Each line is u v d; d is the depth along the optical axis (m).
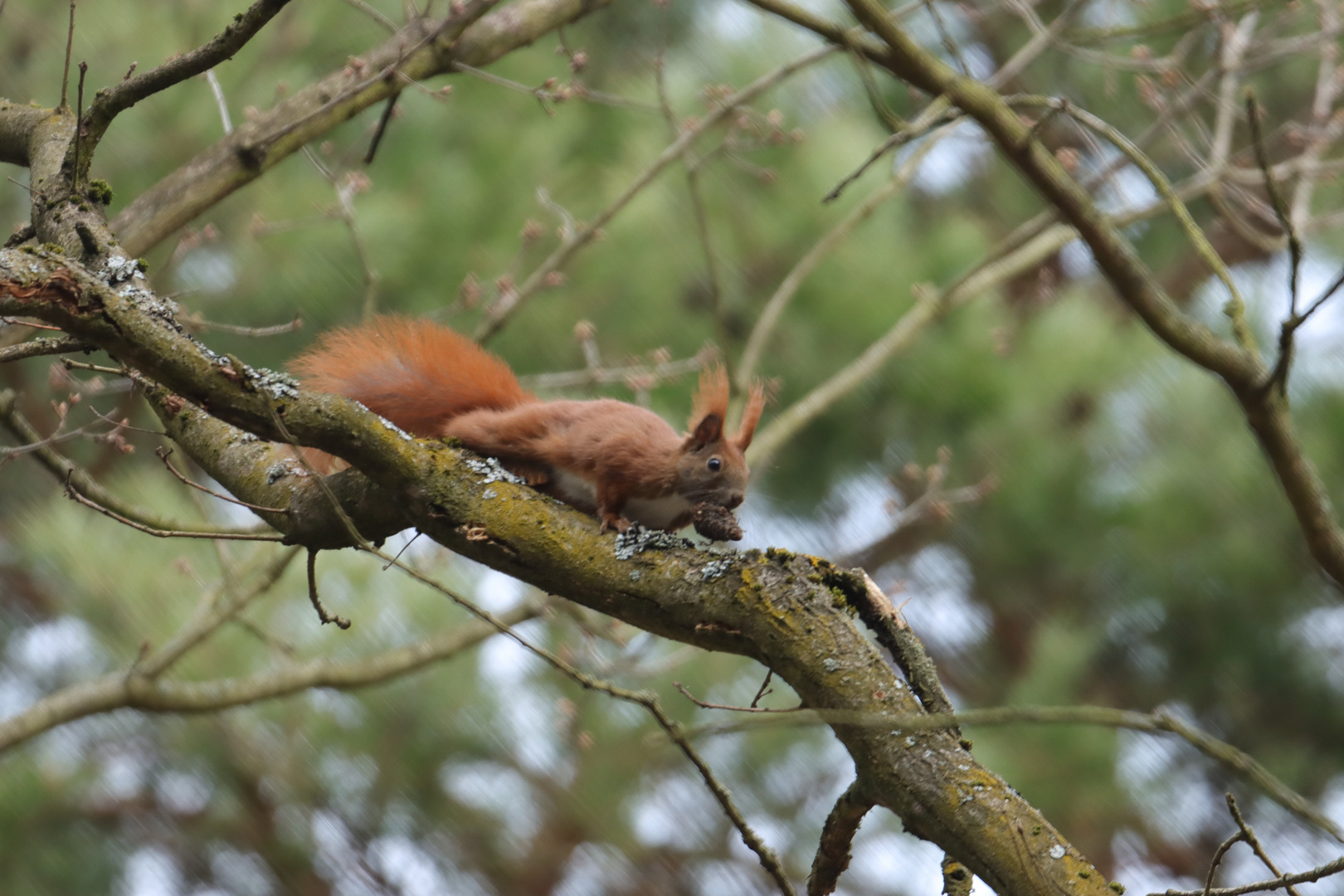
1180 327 5.32
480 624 8.59
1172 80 9.16
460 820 11.87
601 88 12.24
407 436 4.77
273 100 10.06
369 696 11.12
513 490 4.74
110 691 8.06
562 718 8.92
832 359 12.55
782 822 12.28
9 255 4.27
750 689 11.37
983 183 14.90
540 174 11.56
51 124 6.11
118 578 10.30
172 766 11.70
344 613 10.23
